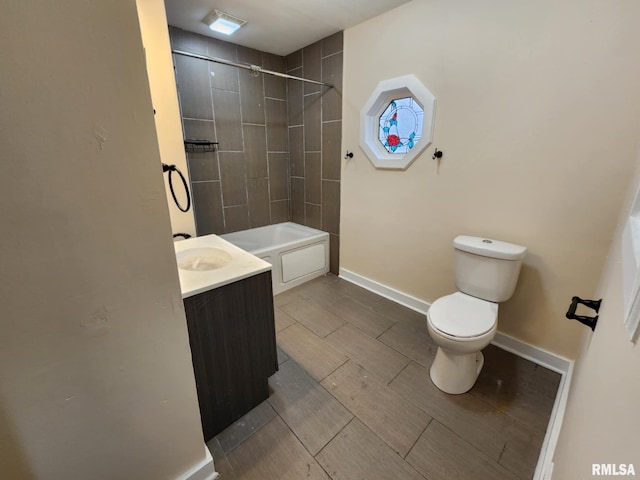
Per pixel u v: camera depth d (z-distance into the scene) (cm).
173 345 90
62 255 64
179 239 198
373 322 218
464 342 138
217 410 129
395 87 203
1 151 53
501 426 135
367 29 212
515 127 158
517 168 162
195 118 245
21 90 53
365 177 245
